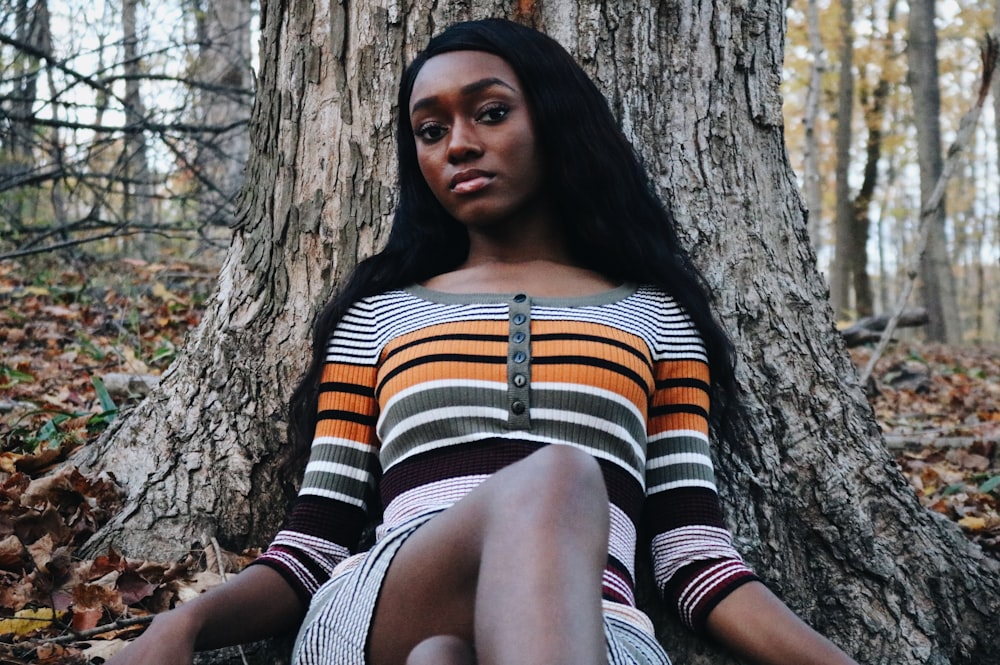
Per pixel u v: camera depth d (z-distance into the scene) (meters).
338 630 1.60
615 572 1.66
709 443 2.13
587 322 1.87
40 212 8.13
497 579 1.31
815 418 2.32
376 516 2.16
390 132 2.37
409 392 1.83
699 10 2.36
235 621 1.73
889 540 2.29
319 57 2.43
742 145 2.40
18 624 2.07
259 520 2.37
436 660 1.30
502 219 2.00
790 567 2.23
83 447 2.74
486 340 1.83
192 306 6.13
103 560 2.26
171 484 2.41
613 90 2.31
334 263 2.40
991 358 10.36
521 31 2.01
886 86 17.08
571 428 1.78
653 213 2.11
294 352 2.39
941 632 2.26
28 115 6.25
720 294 2.32
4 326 5.44
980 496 3.51
